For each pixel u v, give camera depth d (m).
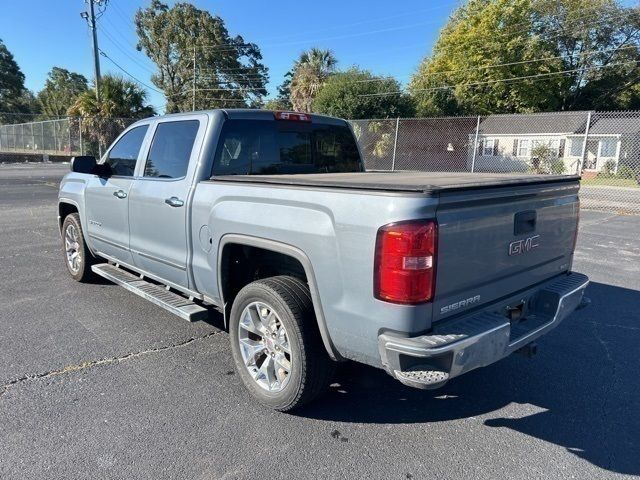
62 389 3.40
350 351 2.72
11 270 6.46
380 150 22.08
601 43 41.88
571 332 4.61
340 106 29.56
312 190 2.82
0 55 69.19
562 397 3.45
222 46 53.25
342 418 3.14
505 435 2.98
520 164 32.38
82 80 79.44
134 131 4.72
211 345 4.19
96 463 2.63
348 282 2.63
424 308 2.46
